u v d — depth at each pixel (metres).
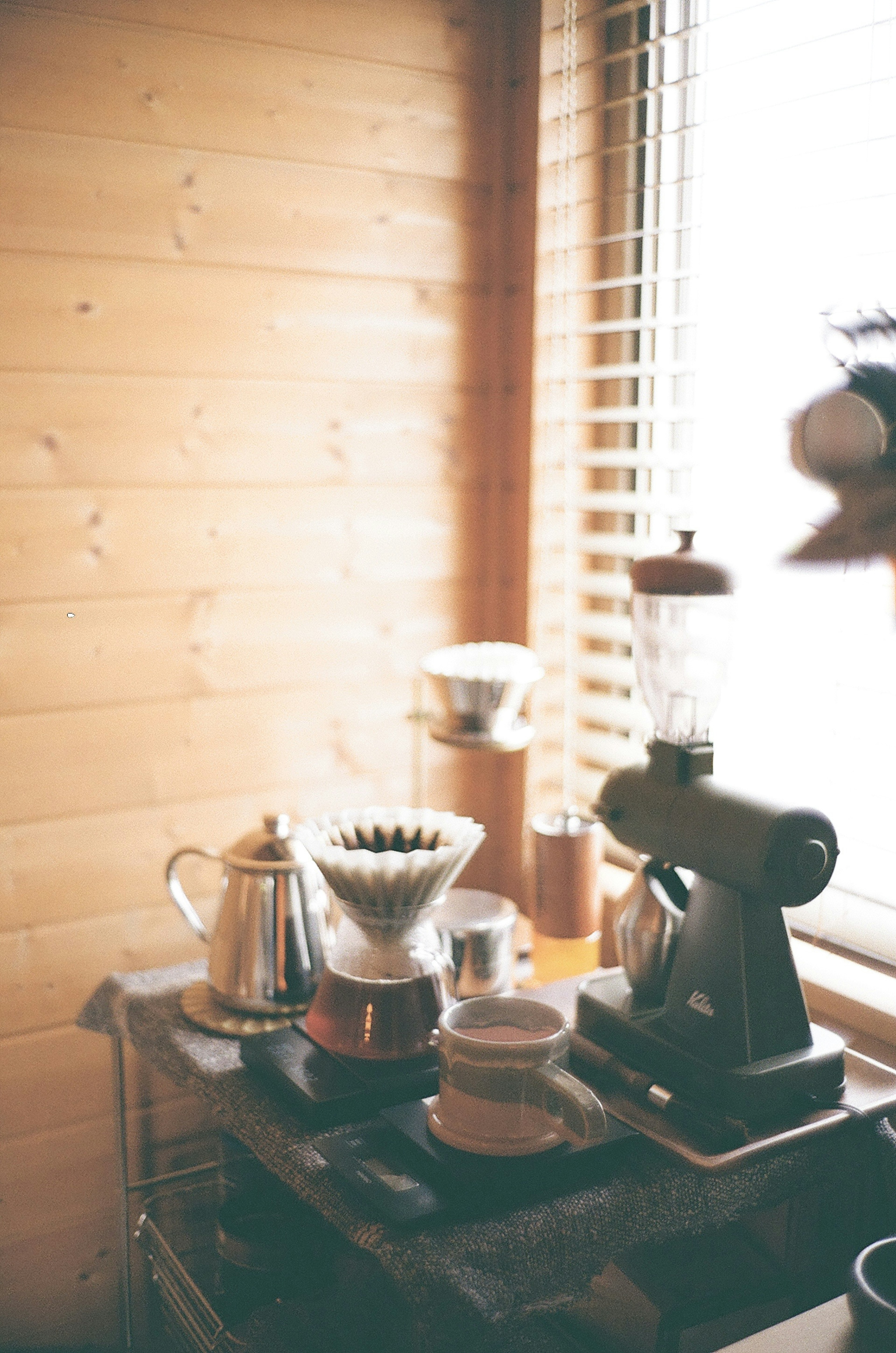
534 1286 1.02
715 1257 1.21
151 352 1.56
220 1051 1.33
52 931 1.61
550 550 1.81
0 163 1.44
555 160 1.71
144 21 1.49
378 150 1.67
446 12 1.69
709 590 1.19
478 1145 1.06
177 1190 1.67
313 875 1.42
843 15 1.38
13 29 1.42
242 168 1.58
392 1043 1.23
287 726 1.73
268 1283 1.34
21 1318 1.67
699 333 1.58
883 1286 0.98
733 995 1.16
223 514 1.64
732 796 1.16
